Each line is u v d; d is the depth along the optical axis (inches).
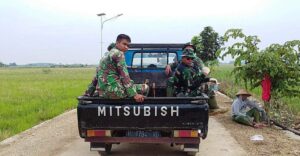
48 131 399.2
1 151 313.0
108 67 262.4
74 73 2933.1
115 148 322.0
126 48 268.8
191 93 311.1
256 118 418.3
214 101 500.7
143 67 403.2
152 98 256.1
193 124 255.3
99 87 265.6
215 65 964.0
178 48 397.1
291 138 359.3
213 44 944.3
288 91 442.6
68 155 298.2
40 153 305.4
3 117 494.0
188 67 310.3
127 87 255.4
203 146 324.5
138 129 259.0
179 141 260.2
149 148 322.3
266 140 346.6
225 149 313.6
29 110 559.2
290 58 431.2
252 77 448.8
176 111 255.0
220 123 433.4
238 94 434.0
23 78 1973.4
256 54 422.3
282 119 436.1
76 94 845.2
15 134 384.5
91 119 261.6
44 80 1690.5
